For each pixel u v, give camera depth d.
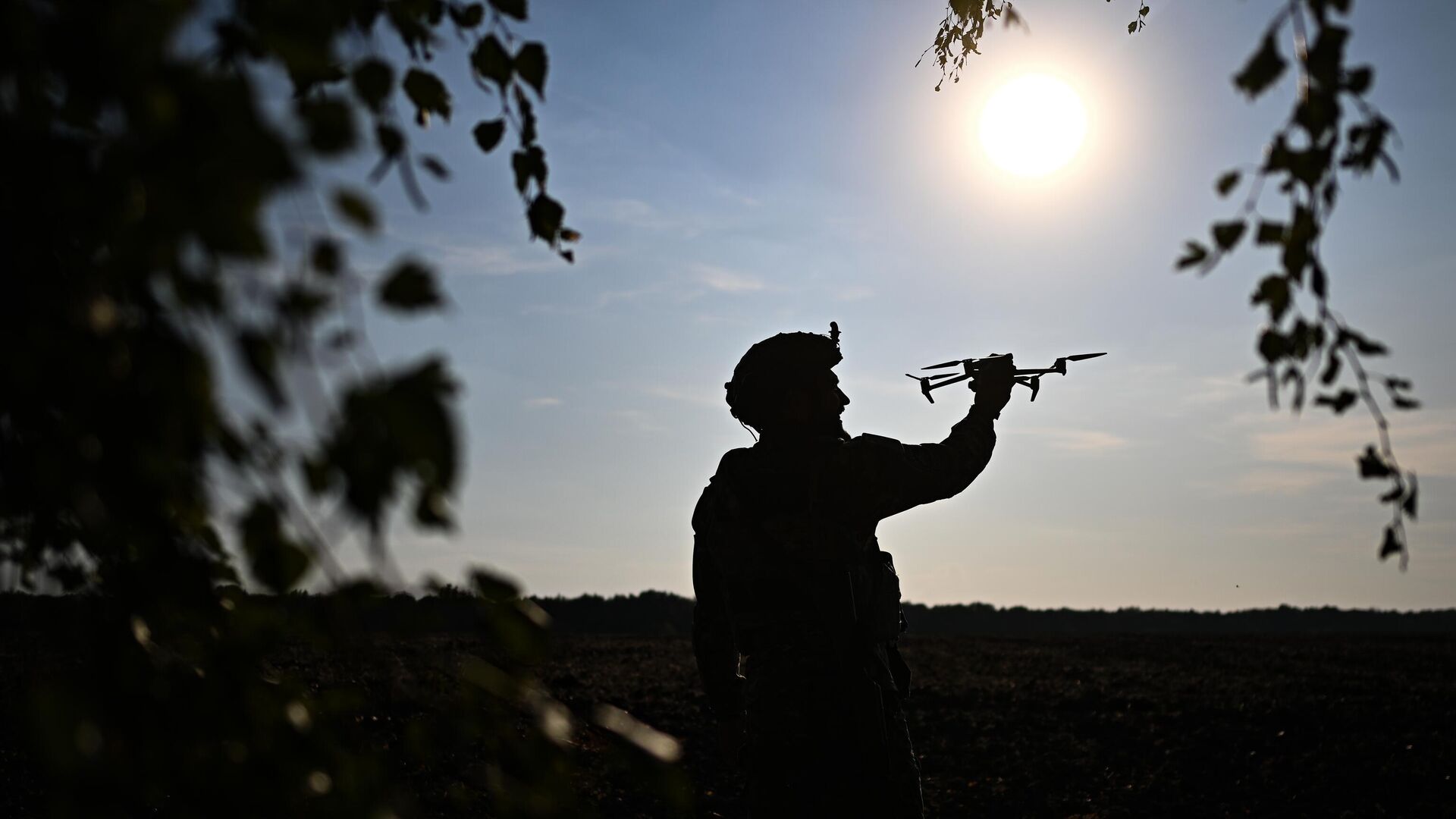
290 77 1.20
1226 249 1.39
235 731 1.26
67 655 1.34
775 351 3.08
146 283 1.02
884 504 2.92
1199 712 11.30
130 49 0.88
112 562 1.30
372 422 0.94
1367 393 1.41
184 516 1.24
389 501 0.97
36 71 0.94
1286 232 1.37
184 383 1.00
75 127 1.02
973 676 14.59
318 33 1.06
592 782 6.44
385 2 1.53
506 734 1.42
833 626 2.83
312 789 1.29
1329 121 1.28
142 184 0.90
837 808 2.75
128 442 1.04
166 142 0.87
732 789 7.64
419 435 0.94
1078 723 10.74
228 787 1.24
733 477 3.01
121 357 1.00
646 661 15.97
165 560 1.29
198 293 0.94
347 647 1.33
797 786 2.76
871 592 2.91
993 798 7.99
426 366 0.96
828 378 3.09
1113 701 12.01
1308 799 7.99
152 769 1.21
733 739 3.25
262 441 1.07
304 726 1.32
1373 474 1.42
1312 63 1.25
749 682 2.88
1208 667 16.89
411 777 4.75
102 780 1.16
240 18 1.11
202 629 1.35
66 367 0.98
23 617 1.33
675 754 1.43
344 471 0.96
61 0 0.92
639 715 10.16
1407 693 12.85
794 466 2.93
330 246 0.97
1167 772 8.77
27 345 0.97
